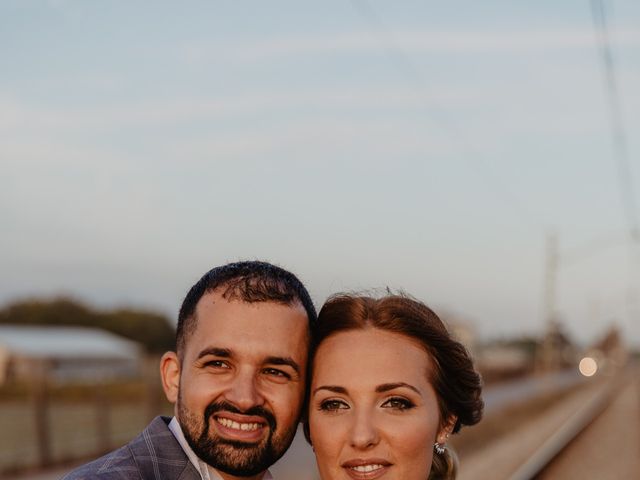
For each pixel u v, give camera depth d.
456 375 3.03
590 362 92.69
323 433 2.87
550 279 45.41
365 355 2.85
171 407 24.88
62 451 17.05
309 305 2.98
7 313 79.62
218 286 2.82
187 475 2.71
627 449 22.89
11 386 38.19
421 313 2.99
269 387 2.81
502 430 26.31
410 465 2.83
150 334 79.62
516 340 112.38
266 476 2.98
